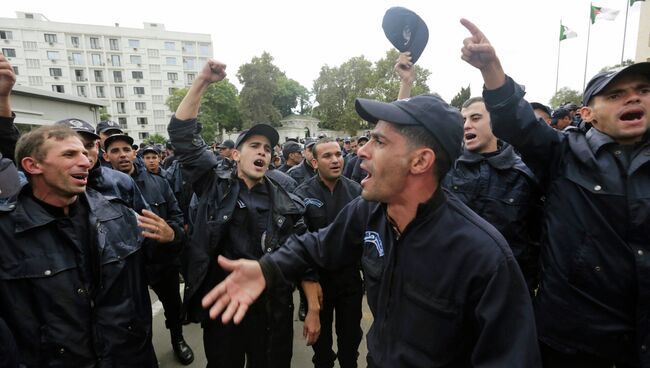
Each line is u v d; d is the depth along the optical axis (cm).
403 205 111
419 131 103
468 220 105
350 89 5444
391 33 188
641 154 137
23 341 149
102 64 6141
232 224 214
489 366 92
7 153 183
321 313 249
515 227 189
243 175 222
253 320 210
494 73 143
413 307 105
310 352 309
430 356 102
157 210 347
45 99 1569
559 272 149
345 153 1022
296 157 659
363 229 135
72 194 158
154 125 6544
